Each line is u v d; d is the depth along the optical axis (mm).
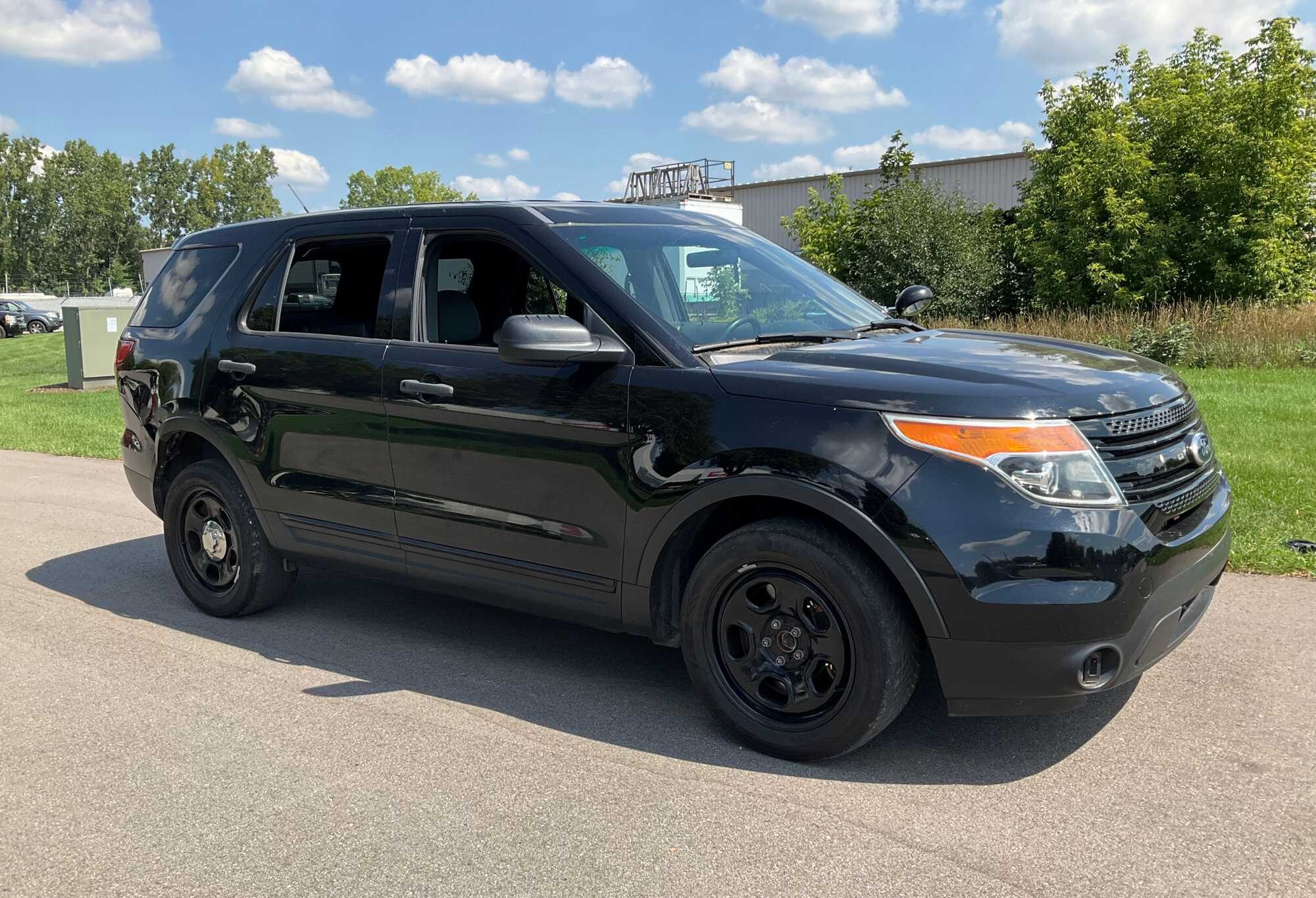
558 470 3621
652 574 3471
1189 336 15648
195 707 3893
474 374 3822
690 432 3295
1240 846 2715
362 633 4750
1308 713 3535
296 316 4621
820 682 3240
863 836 2824
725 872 2660
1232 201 24703
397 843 2861
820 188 35469
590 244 3799
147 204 151875
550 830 2910
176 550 5102
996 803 2984
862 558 3041
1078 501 2854
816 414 3096
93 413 13844
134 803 3143
